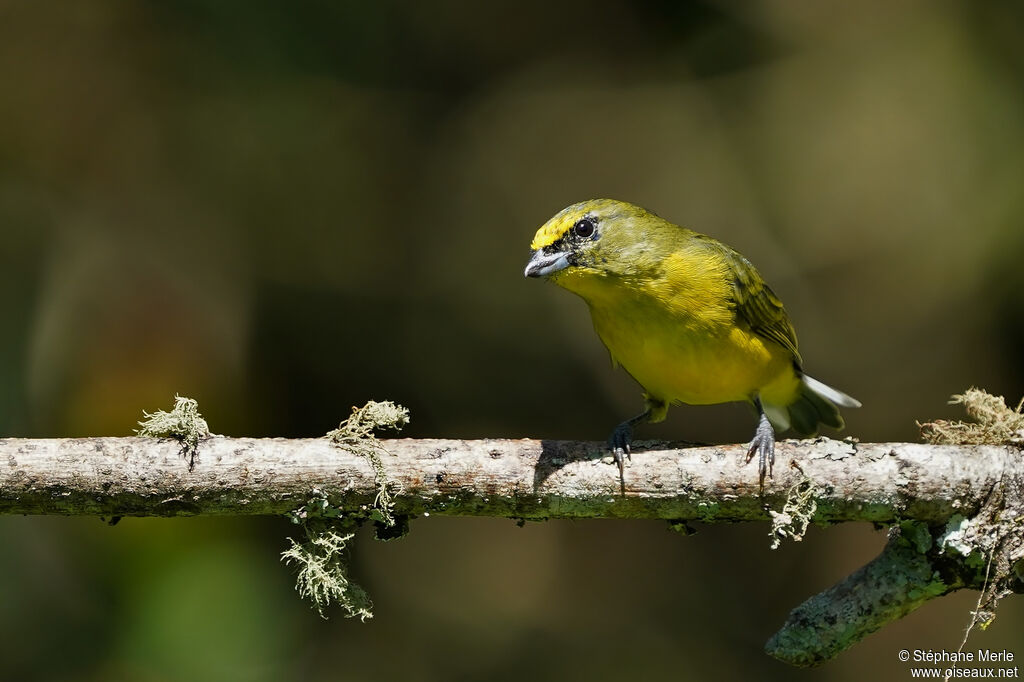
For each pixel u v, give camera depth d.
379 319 14.21
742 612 13.33
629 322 7.46
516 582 13.77
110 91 14.04
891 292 13.95
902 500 6.06
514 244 14.66
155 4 14.07
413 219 14.59
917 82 14.32
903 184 14.09
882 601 6.12
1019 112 13.81
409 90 14.86
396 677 12.48
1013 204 13.52
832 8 14.83
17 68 13.90
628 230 7.33
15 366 12.73
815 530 13.52
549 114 15.27
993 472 6.07
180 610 10.06
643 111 15.12
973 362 13.55
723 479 6.12
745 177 14.64
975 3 14.28
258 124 14.19
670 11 15.20
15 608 10.16
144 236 13.72
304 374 13.82
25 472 5.80
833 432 9.47
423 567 13.67
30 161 13.74
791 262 14.27
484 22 15.20
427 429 13.97
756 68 14.94
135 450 5.90
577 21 15.45
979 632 12.08
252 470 5.93
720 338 7.43
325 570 6.12
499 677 12.83
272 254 14.06
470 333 14.36
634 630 13.37
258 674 10.09
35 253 13.41
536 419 14.12
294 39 14.26
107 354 13.03
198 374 13.17
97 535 10.27
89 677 9.90
